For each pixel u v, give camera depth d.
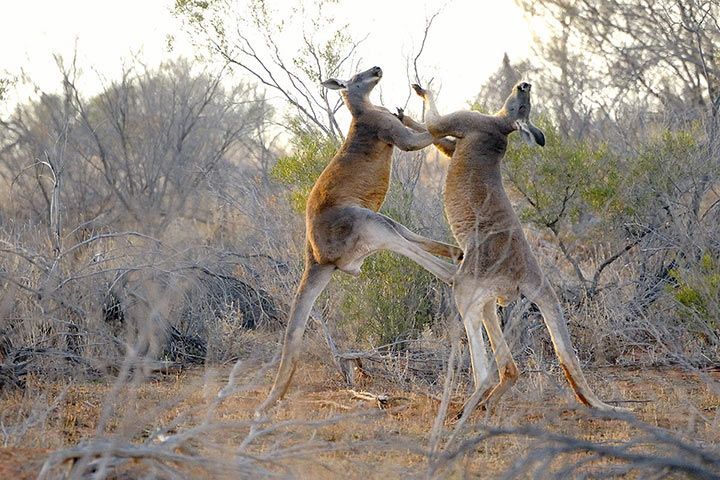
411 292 14.44
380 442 7.73
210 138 27.27
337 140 16.75
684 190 16.19
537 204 15.98
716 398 11.37
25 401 10.37
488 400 11.02
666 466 6.69
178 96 26.97
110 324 13.11
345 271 11.91
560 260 16.97
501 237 11.20
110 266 14.91
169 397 10.45
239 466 6.82
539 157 15.84
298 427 9.23
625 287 15.20
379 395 11.65
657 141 16.91
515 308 12.84
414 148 11.75
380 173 12.04
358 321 14.44
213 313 14.62
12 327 12.83
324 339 13.63
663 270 15.68
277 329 15.48
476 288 10.77
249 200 19.50
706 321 12.62
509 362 11.07
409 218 15.24
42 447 8.33
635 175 16.03
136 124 25.69
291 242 16.75
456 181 11.49
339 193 11.87
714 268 12.81
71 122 25.86
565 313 14.70
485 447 8.94
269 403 10.83
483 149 11.46
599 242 16.16
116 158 24.67
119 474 6.85
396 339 14.19
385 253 14.32
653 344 14.19
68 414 10.32
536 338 14.44
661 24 26.92
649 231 15.95
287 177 15.96
